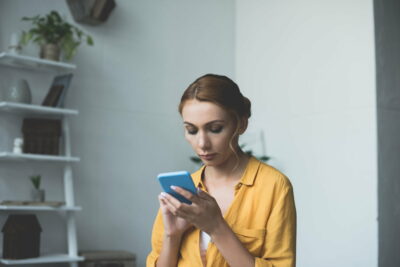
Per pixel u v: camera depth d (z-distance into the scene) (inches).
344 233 129.0
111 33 144.6
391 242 124.5
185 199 46.3
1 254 121.2
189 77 160.1
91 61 139.9
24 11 129.0
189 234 50.1
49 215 129.6
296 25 148.9
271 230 48.1
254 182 49.9
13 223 113.9
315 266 135.6
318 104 139.3
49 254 124.4
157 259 52.6
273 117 153.7
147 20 152.6
